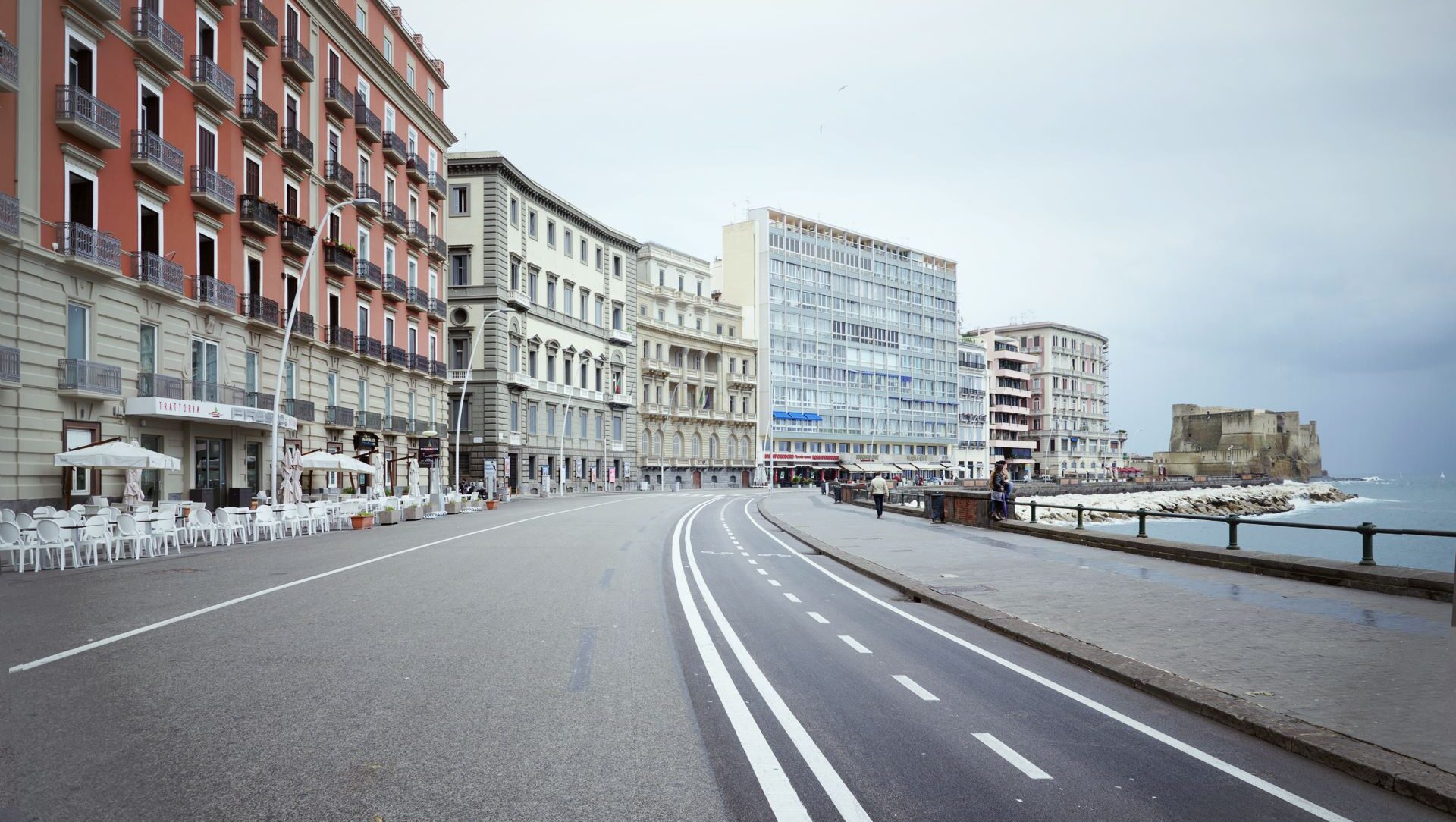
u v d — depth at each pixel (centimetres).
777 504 5234
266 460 3453
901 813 481
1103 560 1794
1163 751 601
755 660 871
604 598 1268
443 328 5381
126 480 2550
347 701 684
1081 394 15125
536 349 6881
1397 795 524
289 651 871
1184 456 16425
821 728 641
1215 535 7119
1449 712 662
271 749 567
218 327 3159
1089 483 11906
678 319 9469
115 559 1878
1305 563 1411
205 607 1143
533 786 509
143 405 2662
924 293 12669
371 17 4559
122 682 740
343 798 486
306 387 3797
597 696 714
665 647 924
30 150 2347
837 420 11225
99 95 2598
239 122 3312
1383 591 1273
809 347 10938
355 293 4272
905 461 12088
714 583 1509
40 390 2361
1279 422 17088
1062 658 894
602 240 8075
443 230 5491
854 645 967
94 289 2552
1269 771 563
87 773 519
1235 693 718
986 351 13850
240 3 3344
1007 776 545
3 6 2267
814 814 476
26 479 2316
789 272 10756
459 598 1248
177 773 522
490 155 6200
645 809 479
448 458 5444
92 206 2569
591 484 7769
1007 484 2773
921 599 1334
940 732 638
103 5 2541
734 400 10100
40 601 1211
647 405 8844
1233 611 1127
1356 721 638
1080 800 506
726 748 588
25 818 452
